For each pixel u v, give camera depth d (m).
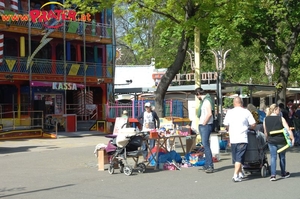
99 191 9.76
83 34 32.19
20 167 14.02
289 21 22.41
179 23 15.38
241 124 10.53
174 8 15.63
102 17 34.66
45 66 30.70
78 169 13.25
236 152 10.57
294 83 43.97
